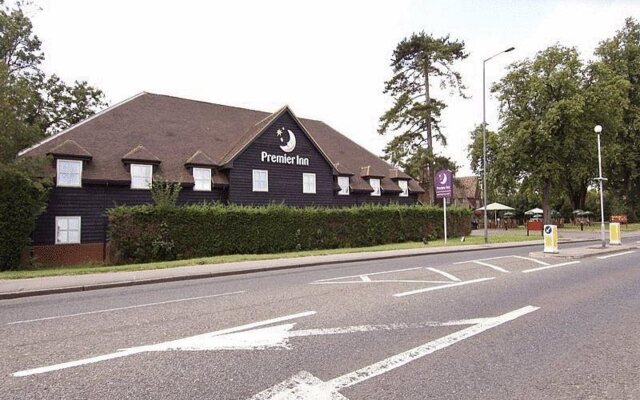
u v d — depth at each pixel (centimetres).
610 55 4900
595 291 946
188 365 495
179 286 1177
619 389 421
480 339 586
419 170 4075
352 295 912
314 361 504
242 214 2195
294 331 634
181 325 684
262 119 3378
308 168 3078
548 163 3788
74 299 1009
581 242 2761
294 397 403
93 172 2244
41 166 1817
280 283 1137
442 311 754
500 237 3116
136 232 1880
